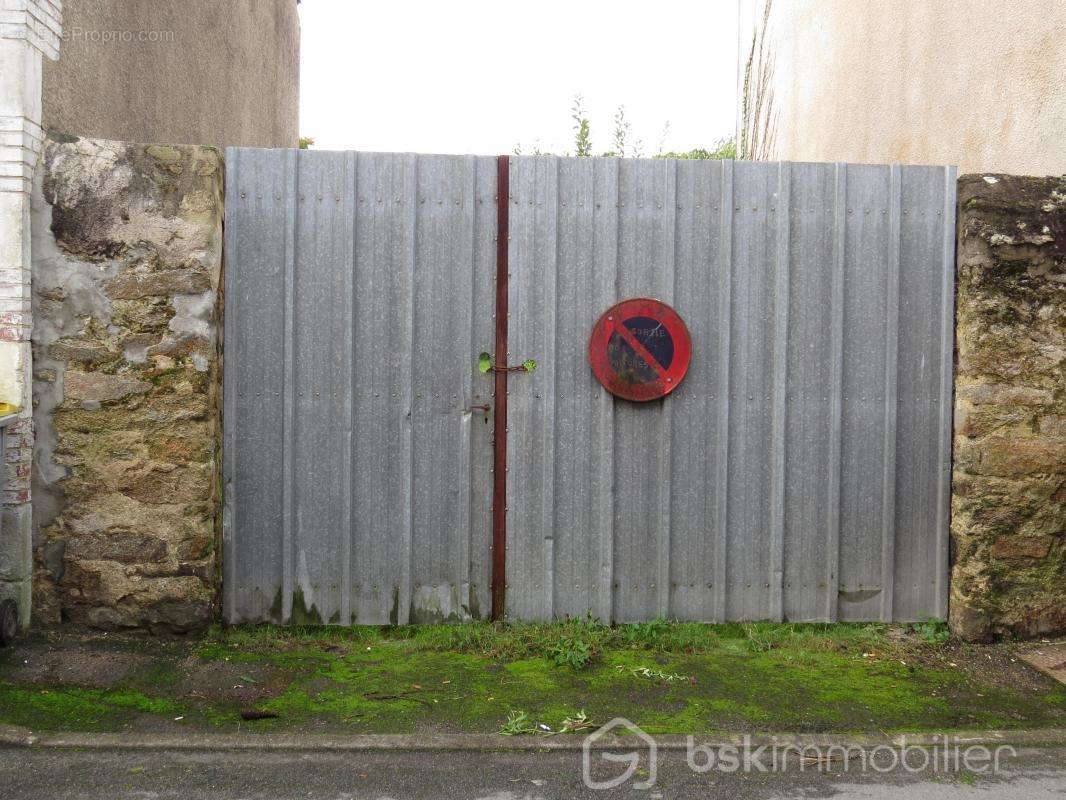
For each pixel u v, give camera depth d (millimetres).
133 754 3473
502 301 4832
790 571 4977
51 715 3707
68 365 4484
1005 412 4766
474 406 4840
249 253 4719
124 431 4512
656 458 4922
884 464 4969
